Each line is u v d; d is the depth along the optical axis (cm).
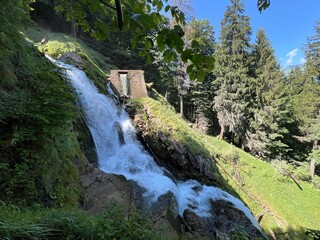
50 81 546
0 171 457
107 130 1267
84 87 1318
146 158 1252
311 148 2659
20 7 642
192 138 1453
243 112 2514
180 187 1141
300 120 2652
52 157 588
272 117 2470
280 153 2489
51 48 1719
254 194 1603
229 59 2634
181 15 175
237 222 1045
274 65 2762
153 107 1583
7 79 602
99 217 305
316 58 2877
